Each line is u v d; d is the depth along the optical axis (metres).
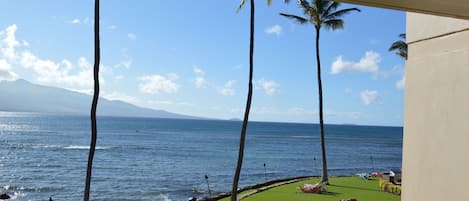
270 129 188.12
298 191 19.05
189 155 61.38
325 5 22.64
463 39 4.46
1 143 73.25
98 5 11.00
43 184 34.28
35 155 56.44
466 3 3.77
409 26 5.25
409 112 5.18
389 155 72.44
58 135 98.50
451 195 4.49
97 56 10.98
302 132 164.00
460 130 4.42
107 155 58.44
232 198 14.05
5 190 31.27
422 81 5.00
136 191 31.12
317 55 23.31
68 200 28.06
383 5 4.06
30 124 160.38
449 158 4.54
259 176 41.38
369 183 22.12
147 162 51.44
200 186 33.75
